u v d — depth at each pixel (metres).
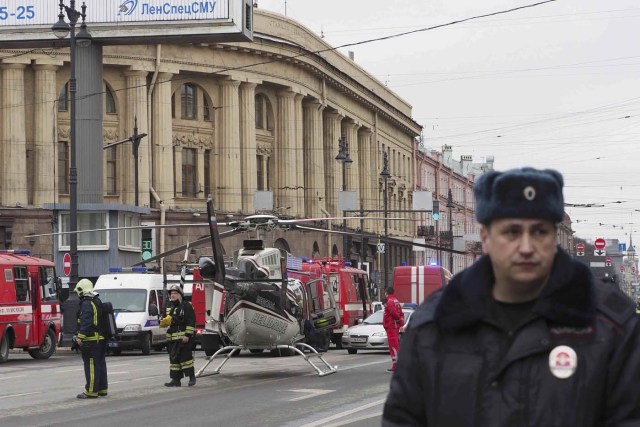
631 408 5.20
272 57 90.50
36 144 76.38
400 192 127.62
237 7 67.25
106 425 20.56
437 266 62.94
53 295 47.03
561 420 5.14
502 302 5.43
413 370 5.53
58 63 77.06
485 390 5.28
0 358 42.53
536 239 5.32
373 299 76.12
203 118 87.19
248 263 32.28
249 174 89.38
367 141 116.38
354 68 111.31
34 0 67.62
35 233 75.19
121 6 67.38
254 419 21.39
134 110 80.69
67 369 39.12
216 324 38.47
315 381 31.14
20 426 20.42
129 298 51.78
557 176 5.43
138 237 70.06
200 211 84.81
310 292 46.38
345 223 106.81
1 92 75.75
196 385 30.06
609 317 5.26
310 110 99.50
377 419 21.17
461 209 160.88
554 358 5.20
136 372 36.12
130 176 80.56
